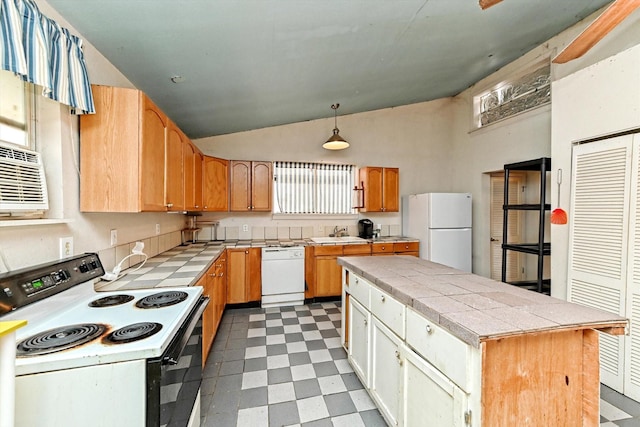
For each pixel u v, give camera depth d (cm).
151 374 93
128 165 157
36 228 127
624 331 108
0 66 101
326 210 445
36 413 87
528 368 105
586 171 217
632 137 188
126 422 92
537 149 337
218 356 242
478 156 428
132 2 141
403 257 254
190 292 156
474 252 434
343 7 184
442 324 111
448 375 110
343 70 282
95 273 152
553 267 245
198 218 402
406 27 230
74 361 89
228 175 377
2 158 111
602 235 205
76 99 137
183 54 197
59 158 140
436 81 385
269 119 384
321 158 440
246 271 360
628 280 190
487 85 401
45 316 117
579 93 222
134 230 222
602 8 262
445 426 112
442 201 409
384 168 444
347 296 241
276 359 238
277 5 166
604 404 183
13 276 105
